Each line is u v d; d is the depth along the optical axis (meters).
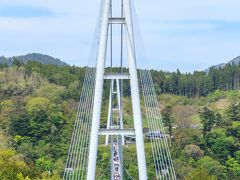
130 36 68.12
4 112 179.62
